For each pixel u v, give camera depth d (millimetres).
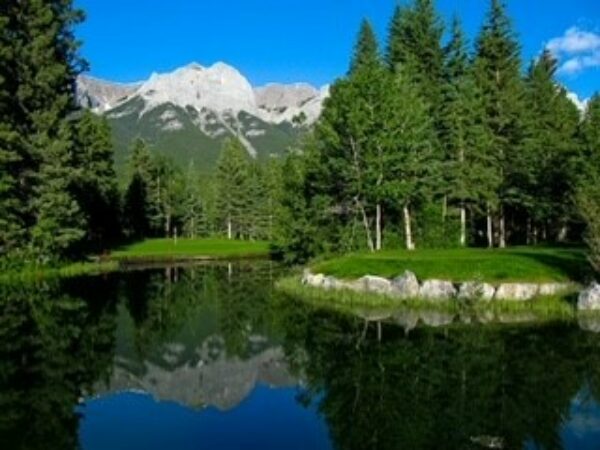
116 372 26016
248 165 131375
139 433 19203
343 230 57719
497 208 62000
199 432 19406
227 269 71812
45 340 31594
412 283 39938
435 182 56562
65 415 20812
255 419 20547
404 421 19297
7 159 55219
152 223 120250
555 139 62656
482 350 27031
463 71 65188
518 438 17797
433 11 65562
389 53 69000
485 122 60094
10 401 22141
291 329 34094
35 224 59844
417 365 25203
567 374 23375
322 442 18250
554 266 39938
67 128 62031
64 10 64812
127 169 124500
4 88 58344
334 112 55656
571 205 57094
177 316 39250
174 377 25516
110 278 60062
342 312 38250
